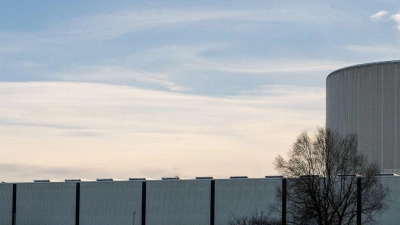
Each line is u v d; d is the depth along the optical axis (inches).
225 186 3056.1
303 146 2677.2
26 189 3245.6
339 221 2534.5
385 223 2888.8
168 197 3120.1
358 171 2797.7
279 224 2805.1
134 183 3157.0
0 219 3250.5
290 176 2679.6
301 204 2726.4
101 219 3176.7
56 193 3223.4
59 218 3213.6
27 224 3233.3
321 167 2657.5
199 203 3085.6
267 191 3006.9
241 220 2979.8
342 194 2733.8
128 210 3152.1
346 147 2866.6
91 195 3191.4
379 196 2785.4
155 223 3125.0
